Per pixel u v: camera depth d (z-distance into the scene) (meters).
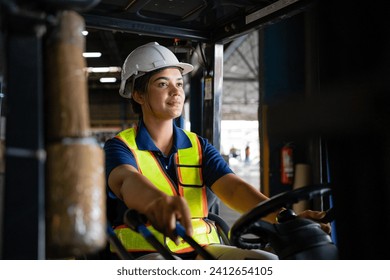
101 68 3.43
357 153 1.06
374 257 1.06
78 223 0.68
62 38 0.72
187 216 1.10
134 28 1.91
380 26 1.02
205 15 1.90
